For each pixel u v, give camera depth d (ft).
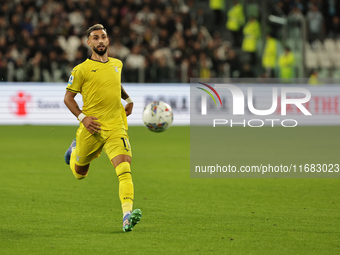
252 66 252.62
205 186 95.81
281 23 245.04
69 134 178.60
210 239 60.03
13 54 217.15
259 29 251.80
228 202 81.61
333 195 87.76
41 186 93.61
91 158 67.51
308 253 54.65
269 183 99.45
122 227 65.21
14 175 104.27
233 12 255.91
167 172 110.42
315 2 272.10
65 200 82.07
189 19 242.58
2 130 188.65
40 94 207.92
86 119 63.62
